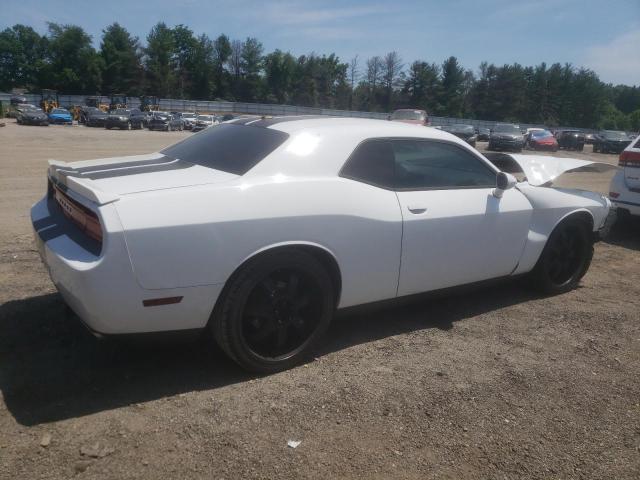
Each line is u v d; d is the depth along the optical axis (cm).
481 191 414
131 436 262
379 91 9600
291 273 324
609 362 369
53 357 331
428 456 262
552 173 491
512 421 294
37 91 10075
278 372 330
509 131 3064
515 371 348
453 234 388
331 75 10356
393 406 300
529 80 10700
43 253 318
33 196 836
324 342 376
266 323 321
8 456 243
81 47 9994
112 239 268
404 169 377
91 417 275
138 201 280
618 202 754
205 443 260
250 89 10488
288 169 328
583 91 10825
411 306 452
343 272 340
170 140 2705
